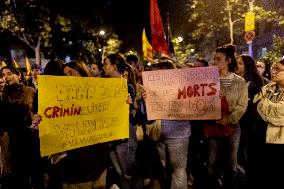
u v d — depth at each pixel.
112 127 4.33
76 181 4.22
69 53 33.69
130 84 4.89
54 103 3.68
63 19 28.86
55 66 4.01
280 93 4.30
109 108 4.25
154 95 4.64
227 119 4.76
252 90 5.79
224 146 5.00
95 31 32.25
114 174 6.11
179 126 4.62
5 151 4.03
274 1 23.22
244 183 5.53
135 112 4.91
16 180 4.16
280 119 4.20
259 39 26.98
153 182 5.69
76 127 3.91
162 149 5.14
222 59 4.80
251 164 5.52
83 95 3.94
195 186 5.55
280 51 18.84
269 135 4.36
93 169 4.24
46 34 28.39
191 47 31.31
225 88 4.79
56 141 3.74
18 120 4.08
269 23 25.59
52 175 4.50
